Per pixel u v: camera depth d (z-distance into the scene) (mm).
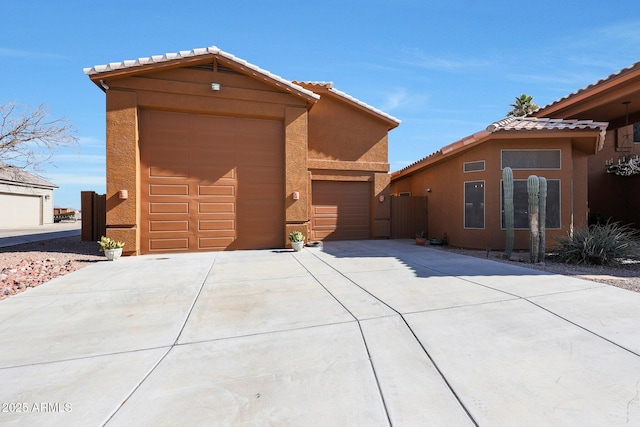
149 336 3625
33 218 26328
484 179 10625
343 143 14078
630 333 3609
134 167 9562
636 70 9094
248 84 10711
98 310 4531
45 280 6383
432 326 3844
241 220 10891
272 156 11234
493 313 4273
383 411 2271
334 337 3559
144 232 9977
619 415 2217
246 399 2424
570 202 10188
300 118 11281
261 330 3781
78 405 2355
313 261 8531
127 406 2344
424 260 8617
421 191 15406
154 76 9836
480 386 2580
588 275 6656
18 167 9938
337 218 14086
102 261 8586
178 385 2619
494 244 10352
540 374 2762
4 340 3510
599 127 9555
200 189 10508
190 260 8766
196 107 10211
